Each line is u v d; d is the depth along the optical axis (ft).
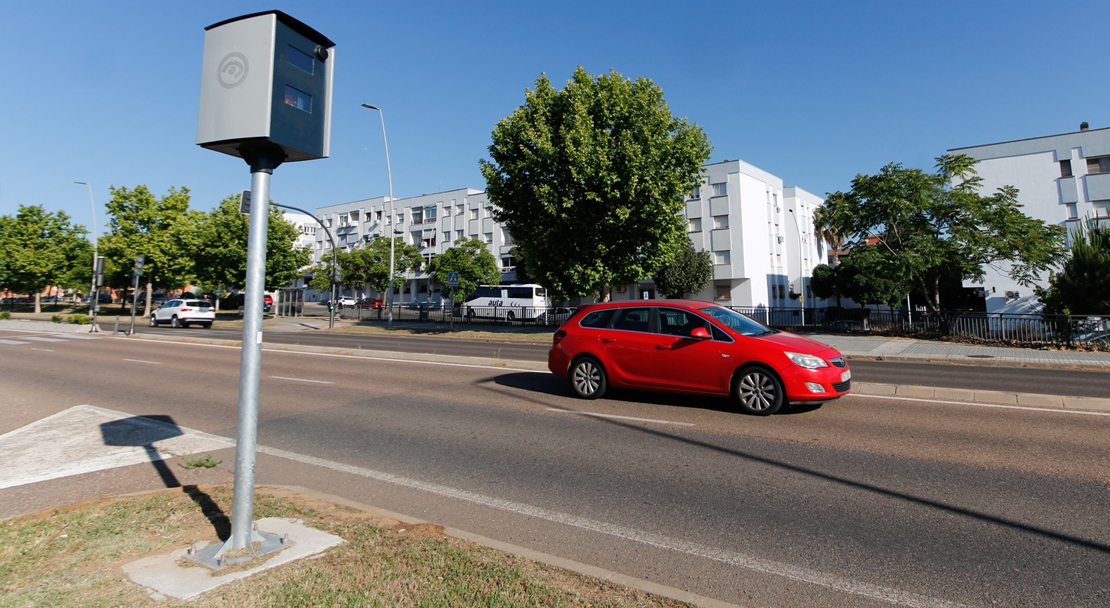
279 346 61.57
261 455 21.01
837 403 28.58
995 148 105.19
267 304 150.92
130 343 69.10
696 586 11.33
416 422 26.04
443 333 92.38
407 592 10.19
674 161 69.05
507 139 71.77
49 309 177.99
